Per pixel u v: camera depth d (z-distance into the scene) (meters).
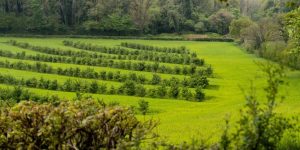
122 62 79.62
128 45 118.75
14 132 8.29
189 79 63.53
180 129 23.11
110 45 120.44
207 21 164.38
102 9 150.25
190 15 167.12
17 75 67.25
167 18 157.88
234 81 67.12
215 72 77.31
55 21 141.88
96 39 136.25
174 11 158.38
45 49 98.06
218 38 145.25
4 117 8.69
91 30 146.25
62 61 84.81
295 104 32.50
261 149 6.39
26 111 8.63
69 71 69.88
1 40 118.75
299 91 47.62
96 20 149.75
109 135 8.34
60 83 61.03
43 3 145.75
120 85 60.28
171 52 110.12
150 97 55.44
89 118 8.20
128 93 56.16
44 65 72.38
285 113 19.20
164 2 164.00
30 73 70.50
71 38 135.50
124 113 8.66
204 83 62.44
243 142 6.41
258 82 60.44
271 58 85.19
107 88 59.09
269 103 6.61
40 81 58.84
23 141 8.48
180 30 160.12
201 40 145.25
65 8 149.88
